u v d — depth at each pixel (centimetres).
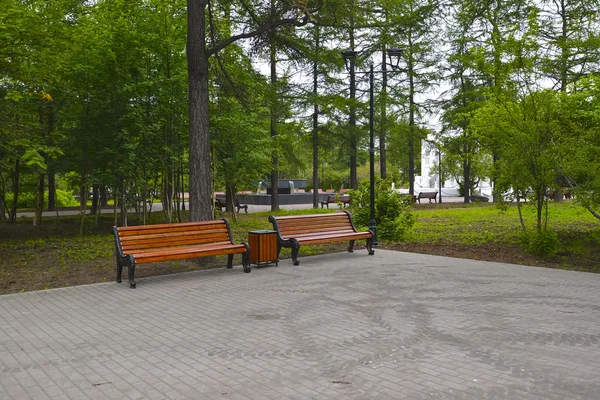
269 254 1030
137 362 482
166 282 891
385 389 408
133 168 1656
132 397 399
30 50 1148
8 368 470
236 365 469
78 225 1897
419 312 662
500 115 1209
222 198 3272
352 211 1544
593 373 442
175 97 1639
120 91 1552
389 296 761
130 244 891
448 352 501
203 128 1083
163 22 1584
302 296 765
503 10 2202
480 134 1301
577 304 705
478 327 590
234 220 2028
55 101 1638
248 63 1644
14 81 1252
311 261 1116
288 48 1326
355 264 1068
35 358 497
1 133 1304
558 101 1180
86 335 575
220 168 1970
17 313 681
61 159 1630
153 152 1694
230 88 1429
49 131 1678
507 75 1202
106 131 1605
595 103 1123
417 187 5344
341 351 506
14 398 400
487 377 434
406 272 968
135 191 1680
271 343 535
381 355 493
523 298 744
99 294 798
